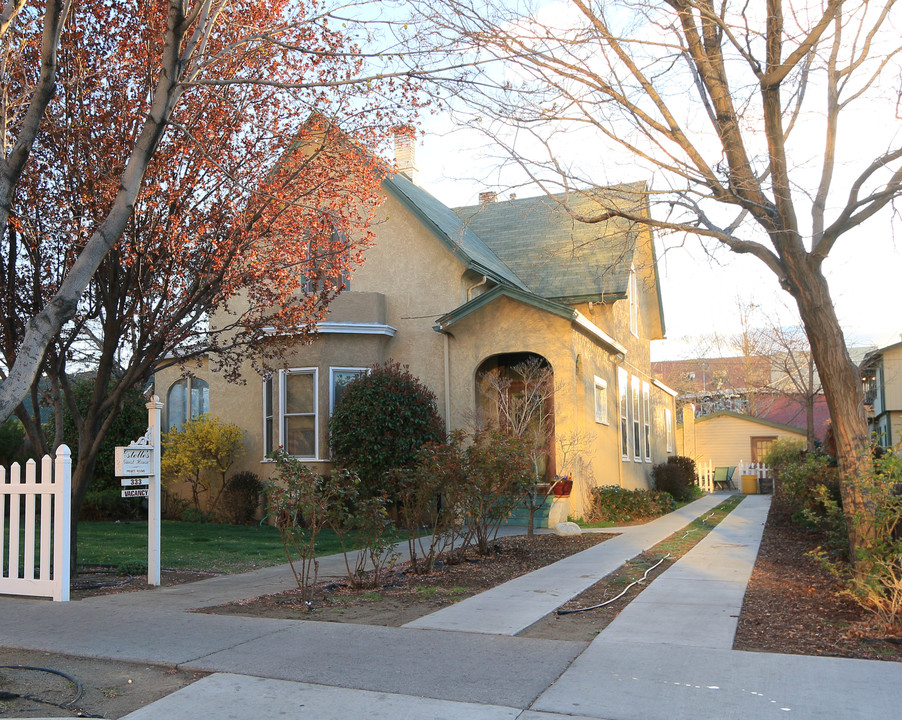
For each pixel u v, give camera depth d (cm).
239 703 495
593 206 1409
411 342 1859
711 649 598
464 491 1075
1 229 613
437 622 710
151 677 560
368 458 1616
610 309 2125
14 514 876
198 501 1947
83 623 723
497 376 1747
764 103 870
